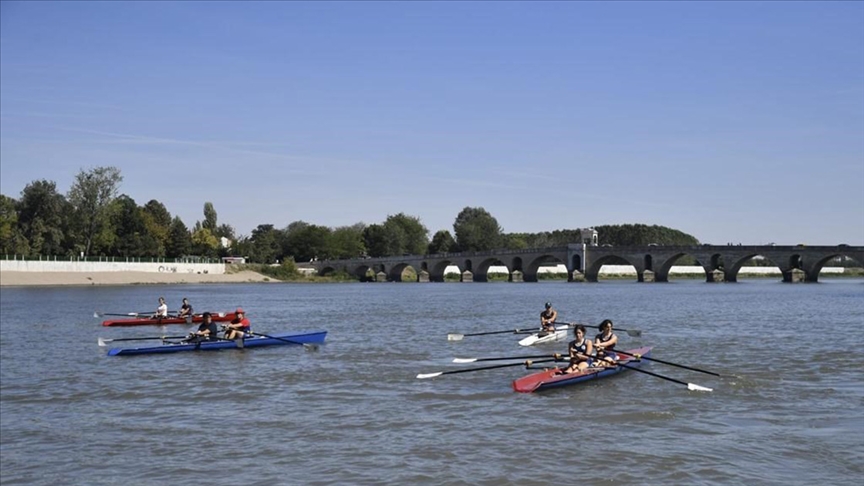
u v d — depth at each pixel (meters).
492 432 20.48
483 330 50.66
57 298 96.00
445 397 25.31
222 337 40.06
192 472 17.56
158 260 170.00
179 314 57.16
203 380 29.45
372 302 90.00
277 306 82.44
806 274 139.88
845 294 100.94
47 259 144.62
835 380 28.25
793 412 22.58
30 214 163.88
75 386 28.50
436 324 56.06
